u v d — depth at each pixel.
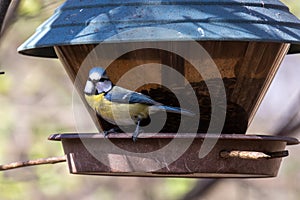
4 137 21.59
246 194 23.14
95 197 22.89
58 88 22.91
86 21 9.82
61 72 23.06
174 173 9.85
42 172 20.59
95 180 23.22
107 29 9.57
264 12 10.00
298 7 17.50
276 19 9.98
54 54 11.56
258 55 10.24
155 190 23.02
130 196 22.94
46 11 13.48
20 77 22.70
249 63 10.27
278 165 10.75
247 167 10.09
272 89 21.22
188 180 20.70
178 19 9.52
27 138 21.64
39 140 21.53
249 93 10.56
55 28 10.08
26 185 20.66
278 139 10.00
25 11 13.20
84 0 10.28
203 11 9.68
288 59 21.97
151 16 9.59
